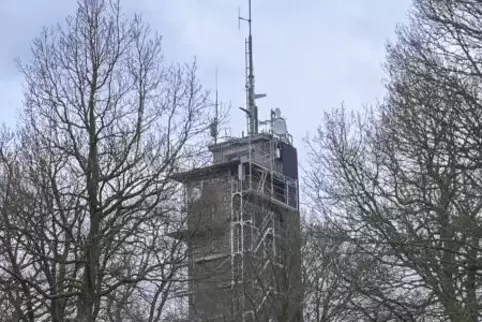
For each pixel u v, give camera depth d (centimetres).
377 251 2303
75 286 2069
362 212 2377
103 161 2272
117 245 2203
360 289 2284
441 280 2011
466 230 1891
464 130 2111
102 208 2141
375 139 2528
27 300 2141
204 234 2697
